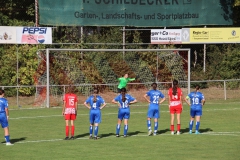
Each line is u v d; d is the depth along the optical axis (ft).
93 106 180.75
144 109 275.18
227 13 357.00
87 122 226.79
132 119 237.25
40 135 190.70
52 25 331.16
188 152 157.28
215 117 243.40
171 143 173.27
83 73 322.96
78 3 334.65
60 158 147.64
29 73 325.83
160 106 289.33
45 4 329.52
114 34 363.35
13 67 325.62
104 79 330.95
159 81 342.23
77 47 346.33
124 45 347.77
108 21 341.00
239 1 356.59
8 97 323.37
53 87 303.27
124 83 283.79
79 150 160.25
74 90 314.76
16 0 381.19
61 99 300.61
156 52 343.67
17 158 147.95
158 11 347.77
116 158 147.64
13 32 292.40
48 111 263.29
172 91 192.03
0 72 325.01
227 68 370.73
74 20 334.65
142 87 335.88
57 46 345.72
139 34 364.17
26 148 163.94
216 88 356.59
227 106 287.07
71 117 181.47
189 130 198.08
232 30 330.75
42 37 298.97
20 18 387.14
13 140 179.93
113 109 274.16
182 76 345.51
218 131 201.26
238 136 188.75
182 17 350.64
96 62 332.19
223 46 385.50
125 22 343.26
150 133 189.88
